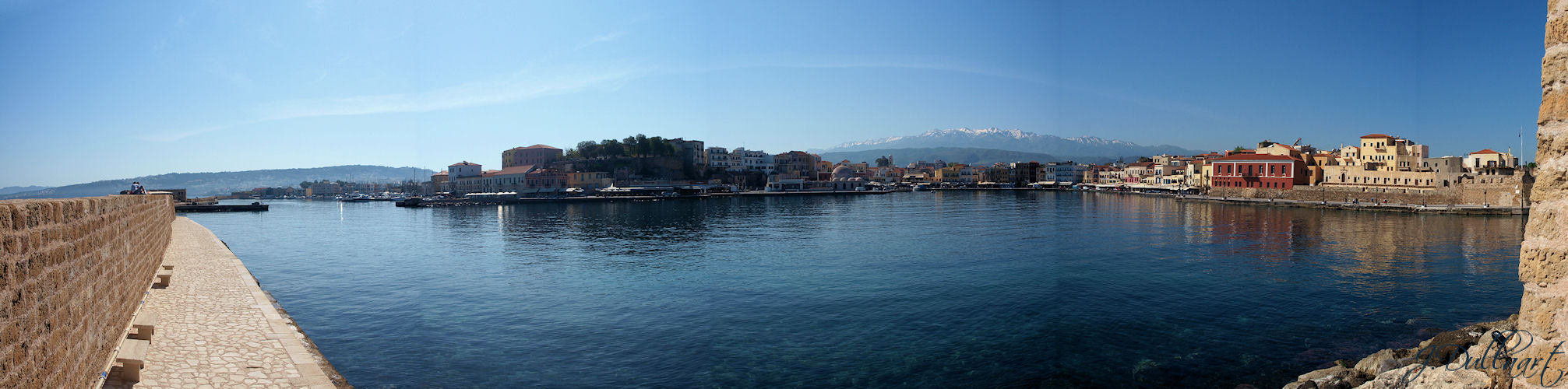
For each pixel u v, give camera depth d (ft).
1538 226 31.91
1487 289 131.03
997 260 181.27
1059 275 153.07
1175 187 648.38
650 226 341.41
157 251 106.63
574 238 276.62
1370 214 355.56
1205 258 181.98
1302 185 498.28
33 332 36.47
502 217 445.37
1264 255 185.88
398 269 183.52
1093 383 82.07
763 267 176.55
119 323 61.31
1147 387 80.48
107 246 56.13
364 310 125.39
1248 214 368.89
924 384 82.64
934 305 122.72
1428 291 130.21
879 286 143.43
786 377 85.30
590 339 103.30
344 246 256.32
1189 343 96.84
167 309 82.07
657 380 84.79
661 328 109.91
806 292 138.10
